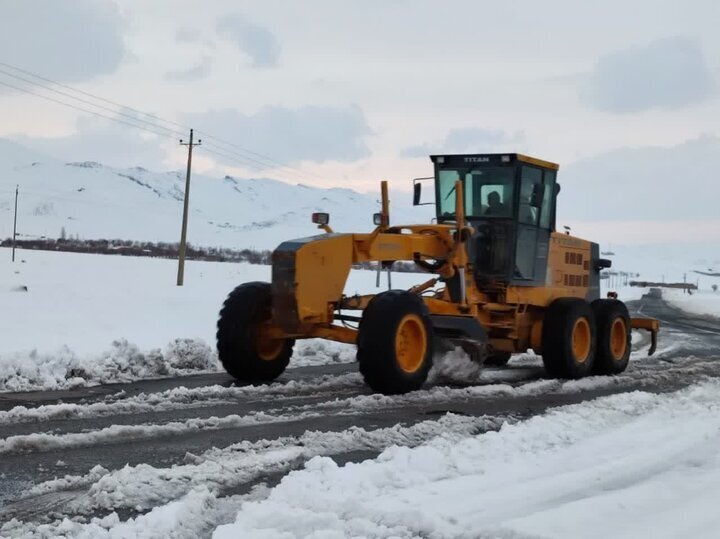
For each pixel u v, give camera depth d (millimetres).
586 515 4723
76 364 9711
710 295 54688
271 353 10062
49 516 4629
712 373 12023
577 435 7000
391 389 8797
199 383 9727
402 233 10664
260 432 6871
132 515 4688
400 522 4480
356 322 10078
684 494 5219
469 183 11234
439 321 9555
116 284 26047
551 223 11719
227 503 4910
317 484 5117
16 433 6602
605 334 11633
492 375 11375
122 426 6734
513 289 10969
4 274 27734
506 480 5500
